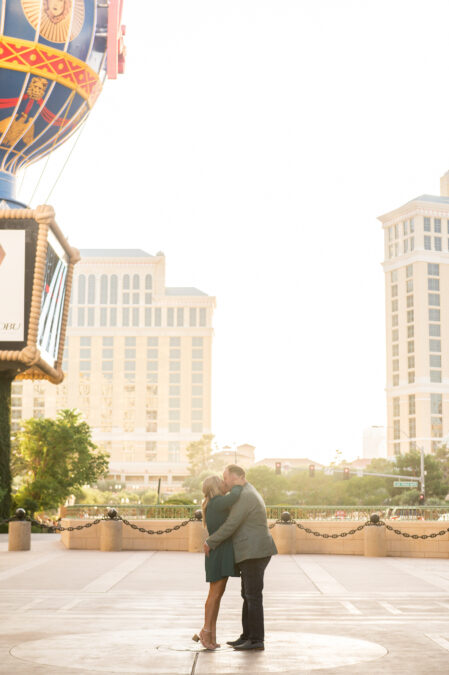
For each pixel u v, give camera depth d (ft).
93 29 140.87
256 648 30.12
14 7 131.54
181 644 31.35
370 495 416.46
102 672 25.76
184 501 155.53
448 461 506.89
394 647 30.55
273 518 100.63
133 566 70.49
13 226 132.57
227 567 30.91
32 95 136.05
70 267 153.79
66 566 70.28
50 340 146.92
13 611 41.88
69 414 219.20
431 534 85.97
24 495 199.93
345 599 48.19
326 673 25.61
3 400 144.56
